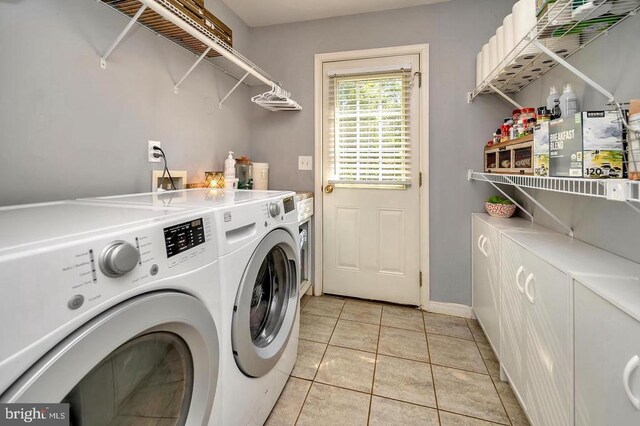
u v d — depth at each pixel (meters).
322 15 2.40
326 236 2.60
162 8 1.16
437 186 2.30
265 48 2.58
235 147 2.39
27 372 0.44
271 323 1.42
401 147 2.39
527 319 1.21
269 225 1.21
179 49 1.73
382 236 2.47
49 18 1.08
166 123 1.64
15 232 0.56
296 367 1.66
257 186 2.45
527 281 1.19
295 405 1.38
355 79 2.42
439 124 2.26
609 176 0.86
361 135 2.46
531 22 1.32
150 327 0.64
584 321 0.84
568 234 1.42
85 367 0.51
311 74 2.50
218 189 1.70
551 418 1.02
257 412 1.17
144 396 0.70
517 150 1.49
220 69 2.16
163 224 0.70
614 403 0.72
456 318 2.25
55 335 0.47
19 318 0.43
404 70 2.33
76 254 0.51
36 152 1.05
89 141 1.23
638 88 0.96
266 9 2.31
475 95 2.12
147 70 1.51
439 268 2.33
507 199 2.08
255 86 2.62
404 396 1.45
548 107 1.35
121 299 0.58
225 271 0.92
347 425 1.28
